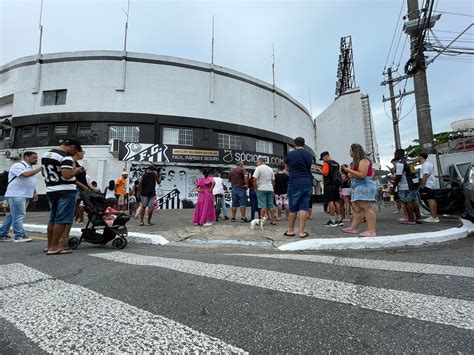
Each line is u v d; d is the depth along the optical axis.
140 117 17.81
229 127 20.45
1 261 3.78
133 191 12.63
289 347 1.56
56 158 4.35
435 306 2.07
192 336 1.69
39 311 2.05
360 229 5.96
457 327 1.74
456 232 5.21
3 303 2.21
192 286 2.59
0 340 1.64
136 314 2.00
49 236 4.41
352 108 29.09
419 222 6.65
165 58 18.84
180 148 17.83
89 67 17.86
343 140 29.52
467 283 2.59
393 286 2.54
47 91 17.97
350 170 4.93
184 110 18.91
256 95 22.61
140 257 4.00
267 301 2.22
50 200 4.36
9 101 18.84
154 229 6.74
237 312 2.03
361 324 1.81
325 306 2.11
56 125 17.70
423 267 3.19
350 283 2.64
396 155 6.83
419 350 1.50
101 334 1.71
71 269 3.28
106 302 2.23
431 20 8.85
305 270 3.13
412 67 9.56
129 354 1.50
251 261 3.63
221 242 5.28
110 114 17.45
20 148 17.89
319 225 6.80
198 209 7.25
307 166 5.27
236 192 8.11
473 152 10.55
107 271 3.16
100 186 16.55
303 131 28.50
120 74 17.95
